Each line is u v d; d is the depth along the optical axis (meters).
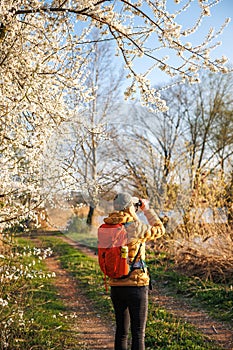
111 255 3.67
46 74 4.64
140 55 3.98
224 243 9.06
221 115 22.83
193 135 22.55
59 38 4.67
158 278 9.48
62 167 4.68
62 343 5.33
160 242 11.26
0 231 5.12
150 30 4.00
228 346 5.21
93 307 7.61
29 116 4.76
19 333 4.99
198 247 9.42
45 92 4.76
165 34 3.72
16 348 4.73
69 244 15.16
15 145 4.52
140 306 3.73
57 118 4.71
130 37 4.04
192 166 10.95
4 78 4.33
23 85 4.39
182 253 9.82
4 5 3.91
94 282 9.66
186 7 3.85
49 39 4.41
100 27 4.31
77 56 4.66
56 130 4.67
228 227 9.12
